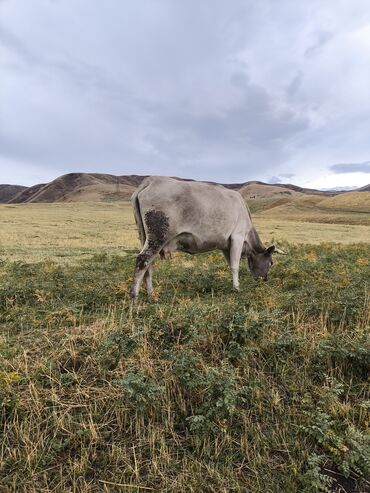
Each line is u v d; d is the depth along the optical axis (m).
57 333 5.48
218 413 3.71
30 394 3.97
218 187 8.00
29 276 9.88
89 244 21.25
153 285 8.55
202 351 4.88
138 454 3.47
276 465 3.39
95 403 3.95
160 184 7.28
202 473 3.27
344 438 3.53
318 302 6.25
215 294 8.10
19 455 3.39
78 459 3.41
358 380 4.43
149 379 4.16
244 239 8.52
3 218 49.31
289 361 4.65
